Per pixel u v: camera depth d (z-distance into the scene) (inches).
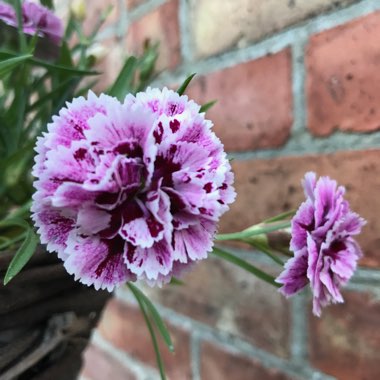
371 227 10.0
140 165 6.3
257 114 12.3
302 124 11.3
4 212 9.5
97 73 8.8
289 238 8.5
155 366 15.5
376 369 10.1
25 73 9.9
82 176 6.1
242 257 12.7
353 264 8.0
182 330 14.6
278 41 11.7
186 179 6.3
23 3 9.8
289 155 11.6
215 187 6.4
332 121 10.7
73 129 6.5
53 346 8.2
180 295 14.7
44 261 7.5
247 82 12.5
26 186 9.4
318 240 7.8
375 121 9.9
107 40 17.2
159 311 15.5
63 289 8.1
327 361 11.0
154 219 6.2
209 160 6.5
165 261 6.3
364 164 10.1
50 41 11.0
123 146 6.3
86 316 8.8
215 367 13.6
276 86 11.8
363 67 10.1
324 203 7.9
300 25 11.2
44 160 6.5
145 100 6.8
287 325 11.7
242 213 12.7
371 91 9.9
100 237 6.4
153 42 15.2
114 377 17.3
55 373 8.8
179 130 6.6
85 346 9.2
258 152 12.3
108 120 6.2
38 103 9.7
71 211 6.3
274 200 11.9
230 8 12.8
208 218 6.4
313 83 11.0
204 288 13.9
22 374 8.3
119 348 17.1
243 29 12.5
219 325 13.4
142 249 6.4
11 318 7.6
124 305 16.8
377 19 9.8
